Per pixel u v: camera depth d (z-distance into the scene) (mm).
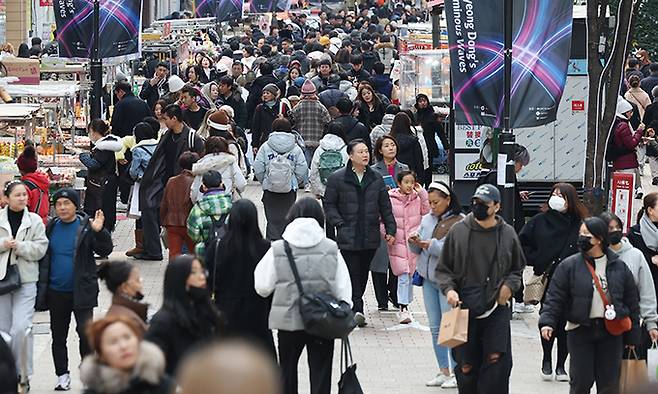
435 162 55562
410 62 58000
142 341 14516
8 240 24000
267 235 36500
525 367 27484
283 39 91812
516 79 30250
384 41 86625
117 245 40938
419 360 28156
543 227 26828
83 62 51938
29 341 24344
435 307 25891
